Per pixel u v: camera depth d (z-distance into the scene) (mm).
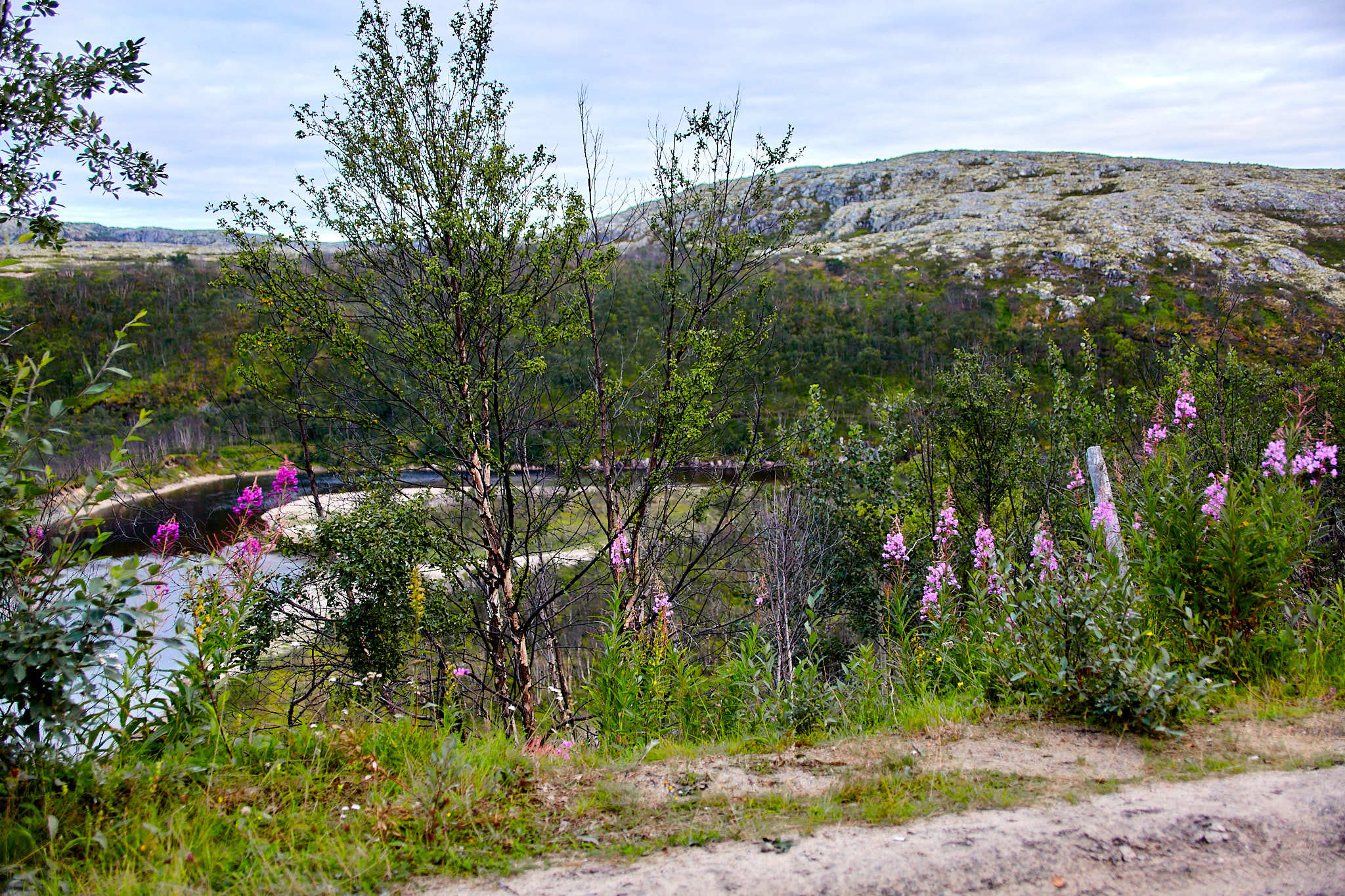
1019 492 17688
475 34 10477
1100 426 16984
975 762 3768
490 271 9523
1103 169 148500
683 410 10977
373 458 10836
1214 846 2822
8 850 2936
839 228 145500
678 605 12945
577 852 3090
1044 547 5504
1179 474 5453
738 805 3453
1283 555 4766
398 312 10227
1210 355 16438
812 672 5230
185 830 3115
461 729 4566
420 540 10273
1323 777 3271
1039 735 4098
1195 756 3633
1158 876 2666
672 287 12359
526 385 11117
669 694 5527
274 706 10047
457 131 10430
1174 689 4016
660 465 11328
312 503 10688
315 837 3184
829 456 15484
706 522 13703
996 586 5566
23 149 4012
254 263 9711
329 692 9414
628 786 3729
